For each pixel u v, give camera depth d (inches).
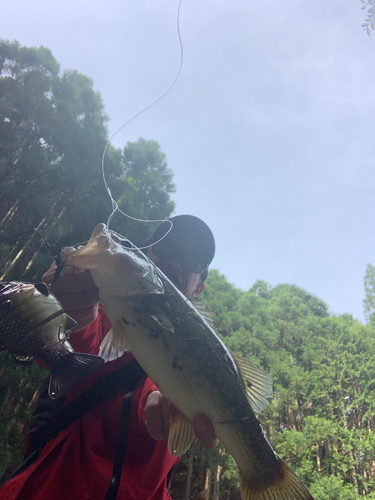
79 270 59.9
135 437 66.5
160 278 68.3
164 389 64.2
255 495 72.0
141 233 621.9
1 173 530.9
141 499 63.9
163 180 853.2
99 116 701.9
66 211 571.2
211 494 801.6
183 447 64.6
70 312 59.2
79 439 64.8
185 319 68.5
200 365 67.2
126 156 855.7
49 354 49.8
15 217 587.8
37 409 69.7
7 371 429.4
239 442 70.7
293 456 761.6
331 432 791.7
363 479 775.7
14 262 532.1
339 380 999.6
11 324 49.0
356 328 1245.7
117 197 645.9
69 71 689.6
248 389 77.0
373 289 1424.7
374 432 859.4
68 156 599.8
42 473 61.3
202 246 92.9
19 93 589.3
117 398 69.1
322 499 642.2
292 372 984.3
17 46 651.5
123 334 62.9
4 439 424.5
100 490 59.9
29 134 601.6
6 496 58.6
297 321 1433.3
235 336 1042.7
